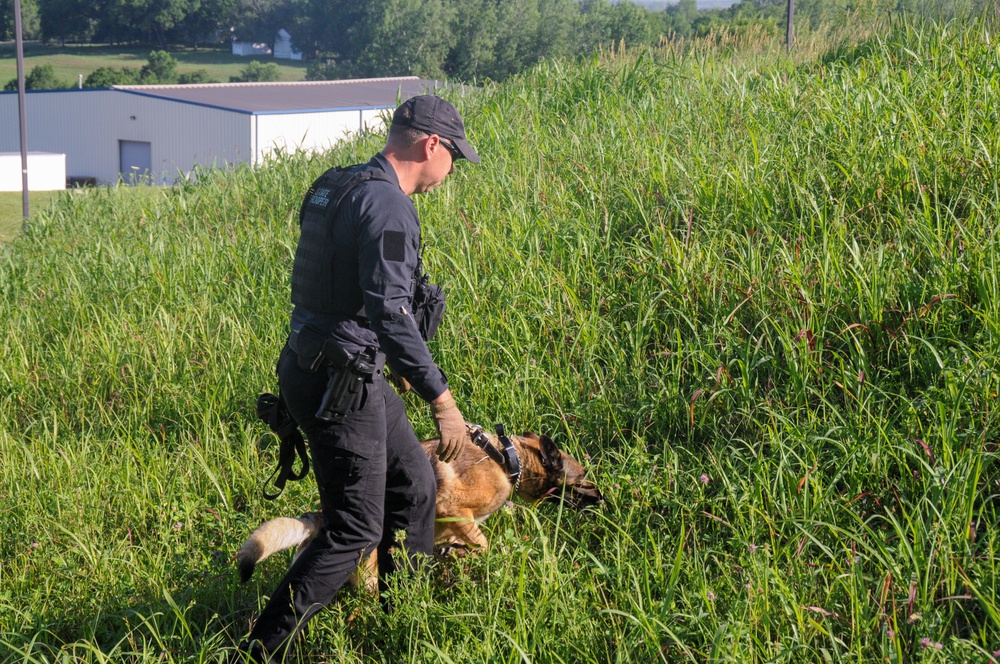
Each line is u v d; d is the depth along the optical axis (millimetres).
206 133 36750
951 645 2277
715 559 2797
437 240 5227
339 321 2639
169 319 5254
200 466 3969
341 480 2697
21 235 8570
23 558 3432
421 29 90500
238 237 6543
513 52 90562
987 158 4309
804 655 2375
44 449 4270
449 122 2744
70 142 41188
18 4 22891
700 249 4332
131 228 7715
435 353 4316
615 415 3633
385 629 2797
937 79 5637
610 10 100562
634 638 2539
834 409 3229
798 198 4488
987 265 3527
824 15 9336
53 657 2920
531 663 2404
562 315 4230
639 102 7062
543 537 2723
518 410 3812
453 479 3025
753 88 6719
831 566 2674
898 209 4152
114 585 3197
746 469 3213
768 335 3670
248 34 141000
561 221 5156
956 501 2676
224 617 2980
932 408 3096
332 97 41000
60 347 5379
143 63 121875
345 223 2584
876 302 3547
